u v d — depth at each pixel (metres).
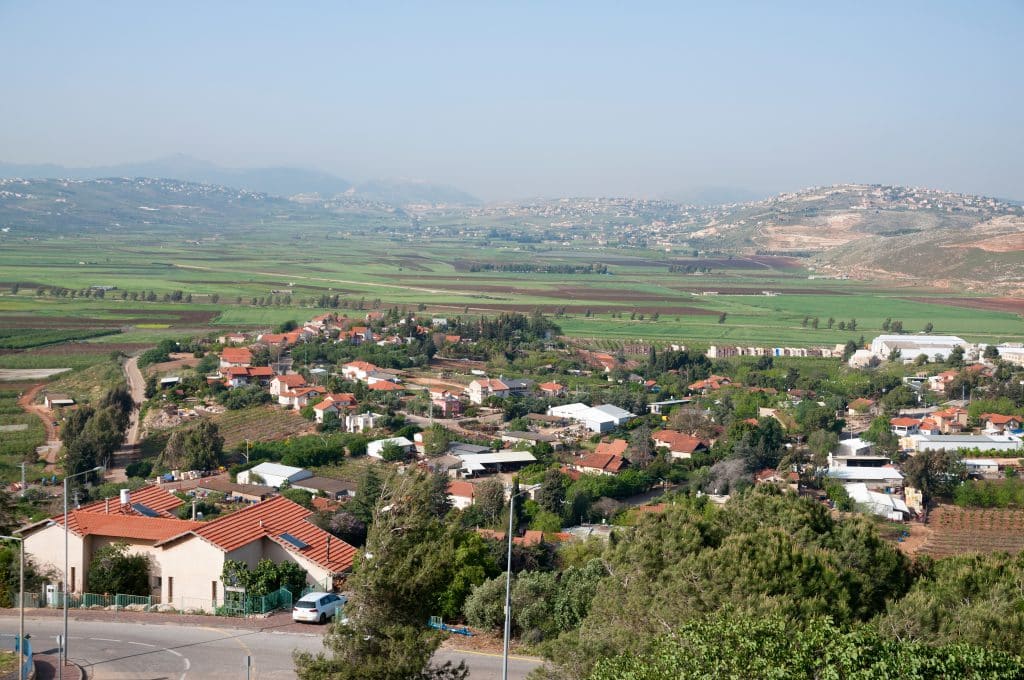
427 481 54.12
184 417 193.25
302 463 159.75
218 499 135.12
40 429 186.25
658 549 60.47
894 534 130.12
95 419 168.50
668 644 45.88
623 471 158.25
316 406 195.12
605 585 61.69
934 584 64.56
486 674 57.41
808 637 44.59
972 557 69.56
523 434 183.00
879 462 165.62
